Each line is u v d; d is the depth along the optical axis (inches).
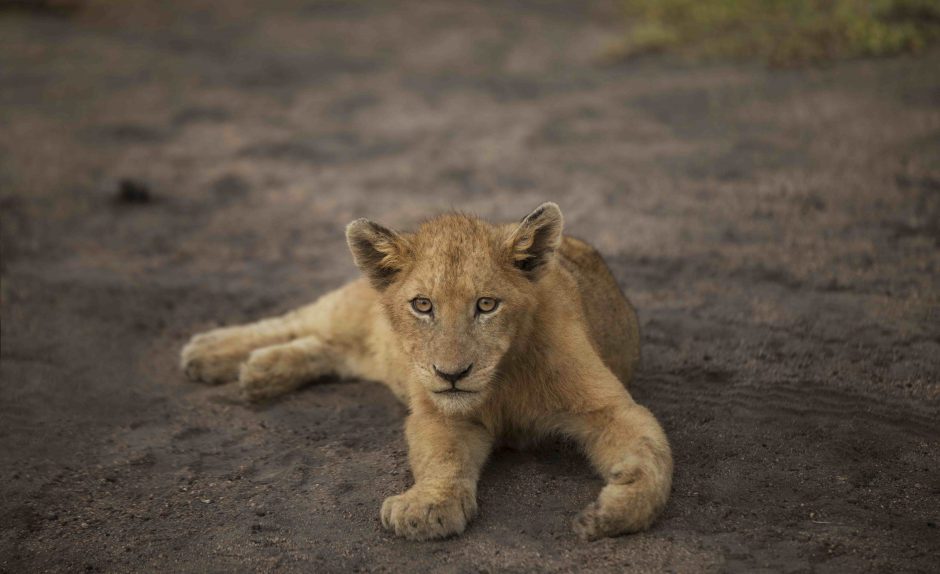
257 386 379.6
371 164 733.3
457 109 856.9
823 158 605.9
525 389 309.6
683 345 399.2
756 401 342.3
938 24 793.6
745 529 260.4
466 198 637.3
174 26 1246.9
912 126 622.8
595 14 1189.7
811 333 396.2
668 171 633.6
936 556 243.1
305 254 571.2
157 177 722.8
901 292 426.6
